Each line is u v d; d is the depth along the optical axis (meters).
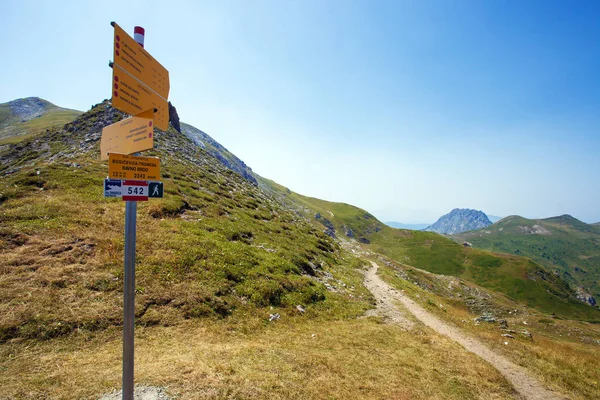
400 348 18.91
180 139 68.88
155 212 28.81
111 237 22.17
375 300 32.25
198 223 30.03
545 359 19.88
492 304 62.97
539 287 122.62
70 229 21.86
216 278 21.58
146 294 17.70
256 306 21.02
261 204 56.62
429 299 42.06
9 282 15.67
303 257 35.88
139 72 7.00
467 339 22.86
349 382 13.26
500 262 139.75
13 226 20.55
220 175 61.59
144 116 7.30
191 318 17.25
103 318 14.92
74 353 12.42
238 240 31.09
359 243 146.38
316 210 167.00
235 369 12.14
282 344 16.61
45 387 9.51
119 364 11.63
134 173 7.00
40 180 29.62
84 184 30.72
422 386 14.25
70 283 16.73
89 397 9.16
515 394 15.00
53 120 129.62
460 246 156.38
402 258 147.88
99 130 53.84
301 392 11.52
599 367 19.28
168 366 11.50
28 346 12.37
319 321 22.28
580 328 49.56
